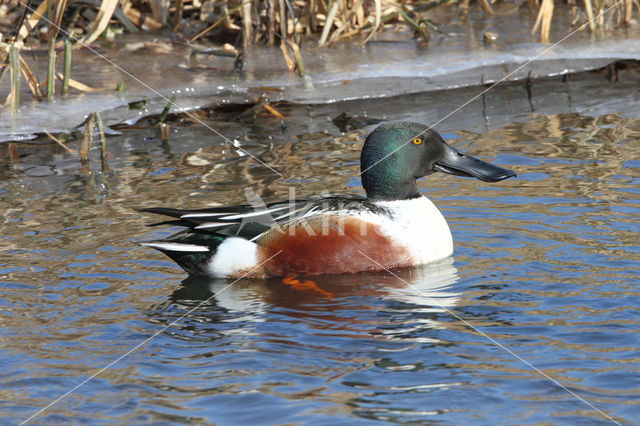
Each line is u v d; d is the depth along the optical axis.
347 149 14.24
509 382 7.23
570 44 18.73
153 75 16.83
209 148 14.55
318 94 17.02
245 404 7.03
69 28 17.75
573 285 9.11
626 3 19.55
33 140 14.84
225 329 8.47
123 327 8.49
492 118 15.78
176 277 9.94
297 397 7.12
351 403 7.00
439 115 16.06
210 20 18.84
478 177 10.73
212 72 17.22
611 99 16.61
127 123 15.92
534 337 8.00
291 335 8.29
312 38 19.14
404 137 10.62
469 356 7.70
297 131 15.38
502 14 20.83
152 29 18.72
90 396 7.20
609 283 9.09
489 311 8.63
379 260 10.02
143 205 11.91
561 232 10.60
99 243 10.67
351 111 16.47
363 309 8.89
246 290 9.63
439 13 20.95
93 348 8.05
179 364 7.74
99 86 16.34
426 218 10.37
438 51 18.52
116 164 13.81
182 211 9.94
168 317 8.76
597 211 11.14
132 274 9.89
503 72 17.84
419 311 8.76
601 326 8.13
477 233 10.83
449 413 6.82
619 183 12.10
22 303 9.00
